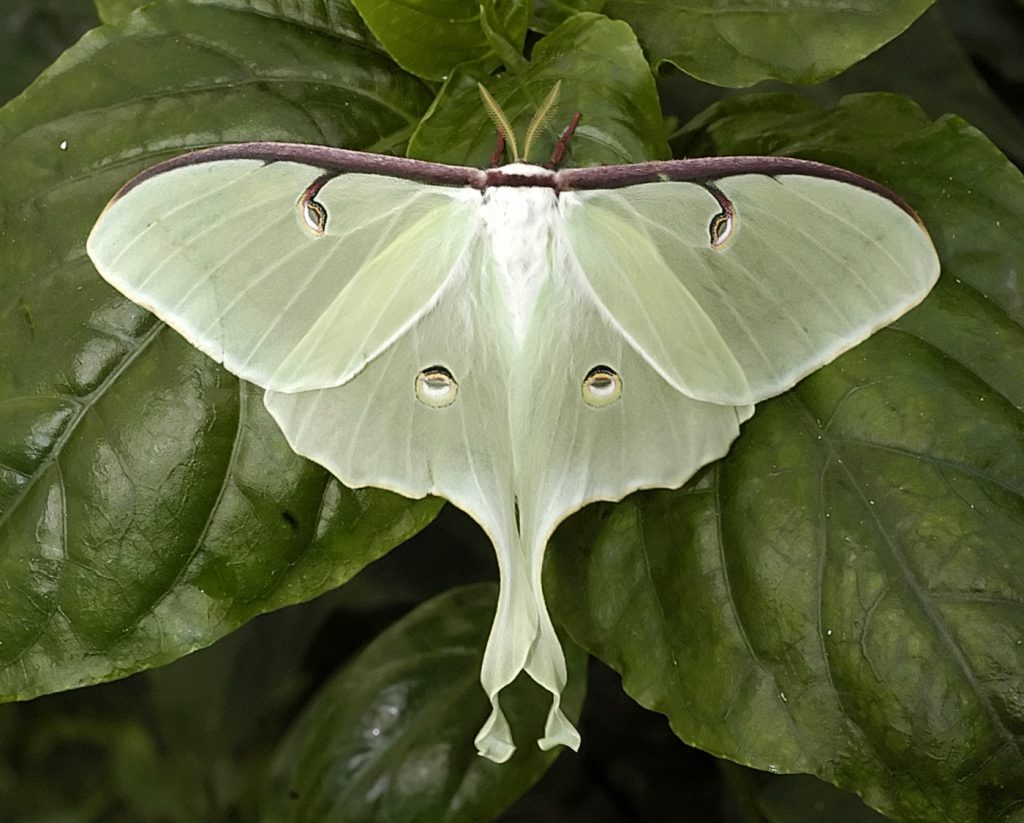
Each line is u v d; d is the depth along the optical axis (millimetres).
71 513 474
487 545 624
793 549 466
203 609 478
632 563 477
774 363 454
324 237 450
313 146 446
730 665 468
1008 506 461
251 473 476
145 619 477
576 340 459
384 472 461
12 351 478
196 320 449
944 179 484
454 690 545
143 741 712
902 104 502
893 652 458
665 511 476
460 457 461
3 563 473
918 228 444
